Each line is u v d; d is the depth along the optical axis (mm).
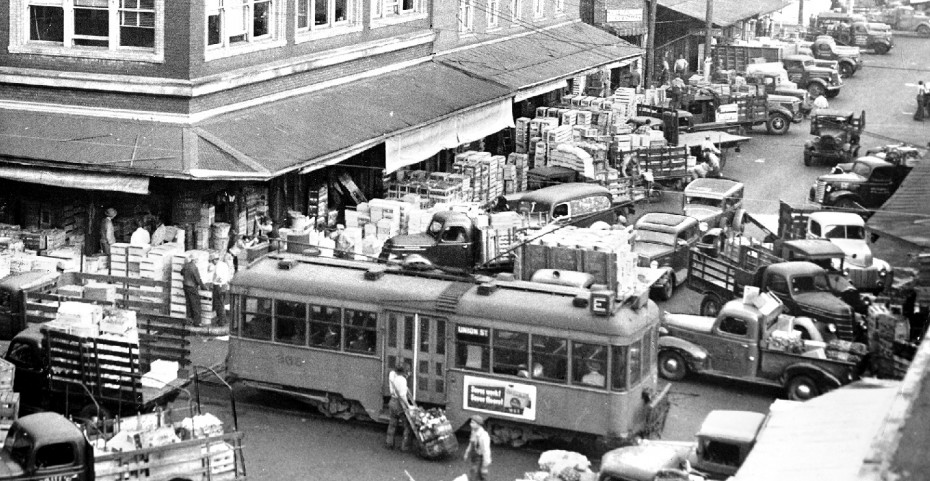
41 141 38812
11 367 27875
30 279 32656
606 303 27656
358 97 47344
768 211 52125
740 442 24438
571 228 40031
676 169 54438
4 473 23125
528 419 28422
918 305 34938
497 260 40031
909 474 14430
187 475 24953
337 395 30344
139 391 28172
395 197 47406
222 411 30938
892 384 22219
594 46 68312
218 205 40938
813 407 21047
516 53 61469
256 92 42531
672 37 83875
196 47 39219
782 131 69750
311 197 44094
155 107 39531
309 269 30844
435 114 48500
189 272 35312
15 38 40188
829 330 35312
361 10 48906
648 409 28562
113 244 37375
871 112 74375
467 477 26375
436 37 55281
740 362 32344
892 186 50500
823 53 88062
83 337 28312
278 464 27844
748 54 79812
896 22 112688
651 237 41844
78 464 23562
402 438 29375
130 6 39500
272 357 30688
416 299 29141
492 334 28531
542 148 54125
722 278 37969
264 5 43344
